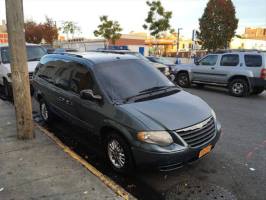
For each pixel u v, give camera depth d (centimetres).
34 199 359
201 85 1452
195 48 2761
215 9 2461
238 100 1080
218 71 1240
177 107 438
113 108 441
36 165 444
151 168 401
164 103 448
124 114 421
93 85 493
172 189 409
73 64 573
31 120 546
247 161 496
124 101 452
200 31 2573
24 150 499
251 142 592
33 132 554
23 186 386
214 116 473
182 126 397
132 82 503
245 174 449
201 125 416
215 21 2473
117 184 413
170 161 386
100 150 548
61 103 592
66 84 576
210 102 1028
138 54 1354
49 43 4588
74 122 557
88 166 440
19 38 497
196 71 1345
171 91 508
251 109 912
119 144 434
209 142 426
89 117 494
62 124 701
